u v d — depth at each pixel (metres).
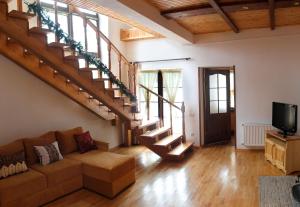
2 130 4.52
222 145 7.25
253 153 6.33
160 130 6.43
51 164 4.38
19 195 3.63
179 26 5.62
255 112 6.43
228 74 7.61
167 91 7.23
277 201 3.89
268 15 5.05
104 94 5.05
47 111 5.25
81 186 4.52
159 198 4.09
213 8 4.18
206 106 7.22
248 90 6.44
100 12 5.09
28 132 4.92
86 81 4.66
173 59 6.99
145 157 6.22
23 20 3.63
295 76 6.04
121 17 5.13
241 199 3.97
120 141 7.33
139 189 4.44
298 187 3.80
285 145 5.01
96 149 5.27
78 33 6.28
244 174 4.98
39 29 3.76
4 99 4.52
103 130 6.69
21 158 4.10
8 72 4.56
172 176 4.98
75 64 4.42
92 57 4.89
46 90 5.23
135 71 7.38
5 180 3.71
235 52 6.45
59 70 4.27
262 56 6.26
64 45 4.21
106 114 6.27
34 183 3.80
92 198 4.18
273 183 4.52
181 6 4.27
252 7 4.14
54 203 4.02
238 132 6.63
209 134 7.35
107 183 4.18
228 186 4.45
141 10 3.91
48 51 4.01
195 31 6.35
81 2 4.58
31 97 4.95
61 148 4.97
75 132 5.32
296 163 5.02
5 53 4.17
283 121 5.41
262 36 6.12
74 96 5.37
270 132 5.63
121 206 3.88
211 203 3.87
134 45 7.38
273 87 6.24
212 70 7.30
